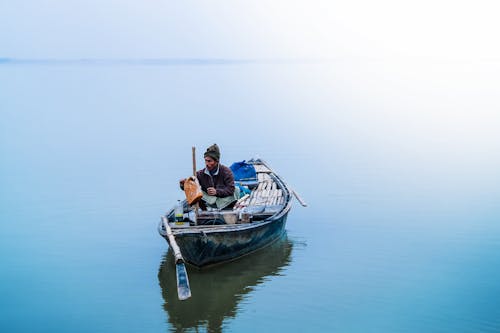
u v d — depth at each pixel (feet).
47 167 56.29
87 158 60.95
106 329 23.90
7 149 67.36
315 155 62.28
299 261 30.91
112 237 35.35
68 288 27.91
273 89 163.43
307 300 26.22
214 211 31.17
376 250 32.32
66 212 40.60
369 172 53.06
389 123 90.43
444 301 25.73
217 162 31.55
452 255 31.42
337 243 33.71
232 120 93.15
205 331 23.67
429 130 81.92
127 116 98.68
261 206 34.12
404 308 25.16
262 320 24.48
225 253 29.55
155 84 184.85
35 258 31.91
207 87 169.68
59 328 23.94
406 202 42.47
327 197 44.24
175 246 25.81
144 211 40.91
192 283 28.32
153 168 55.31
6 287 28.07
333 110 109.50
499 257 31.04
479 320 23.82
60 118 96.68
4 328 23.88
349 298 26.25
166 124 88.22
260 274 29.27
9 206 42.24
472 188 46.47
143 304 26.25
